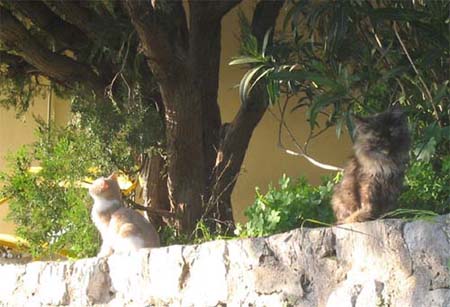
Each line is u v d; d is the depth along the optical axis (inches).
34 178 438.3
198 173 436.1
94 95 460.4
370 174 260.4
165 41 401.7
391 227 215.6
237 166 456.1
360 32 365.7
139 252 283.4
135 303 282.0
